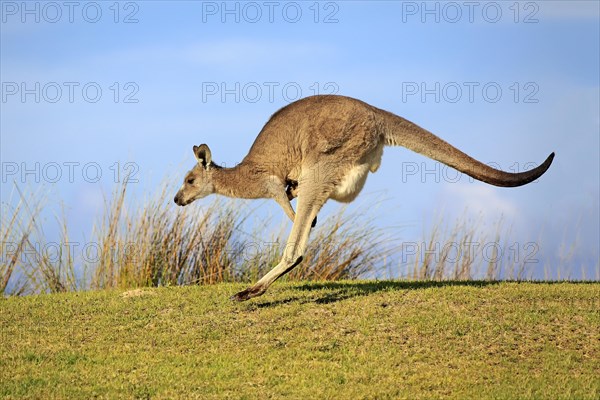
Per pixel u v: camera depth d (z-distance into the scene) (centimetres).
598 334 1102
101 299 1362
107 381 978
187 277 1602
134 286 1555
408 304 1231
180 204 1360
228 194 1330
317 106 1259
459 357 1041
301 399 916
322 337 1116
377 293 1302
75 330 1183
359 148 1248
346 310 1210
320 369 1009
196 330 1162
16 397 924
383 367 1010
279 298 1297
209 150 1336
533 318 1154
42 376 995
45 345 1119
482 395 921
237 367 1018
